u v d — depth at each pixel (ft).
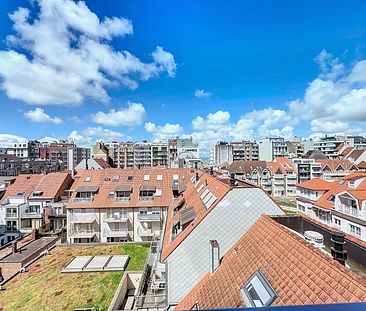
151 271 68.64
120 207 130.11
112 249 104.12
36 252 102.32
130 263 90.63
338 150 436.35
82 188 136.46
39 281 80.23
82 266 85.92
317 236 34.22
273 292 27.37
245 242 41.32
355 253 29.30
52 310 66.18
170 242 61.87
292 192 287.69
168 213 107.45
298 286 25.57
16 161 332.19
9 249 111.55
